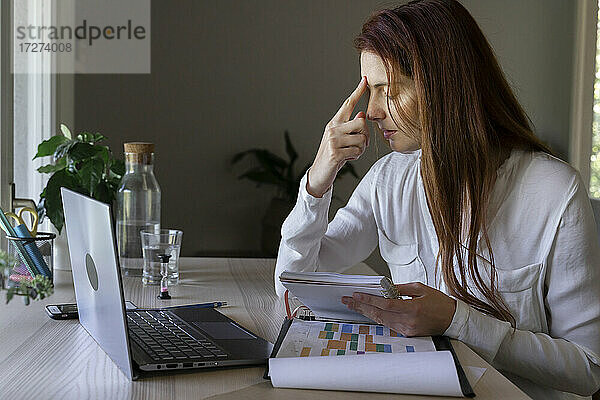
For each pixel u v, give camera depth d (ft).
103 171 5.74
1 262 2.73
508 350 3.85
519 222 4.29
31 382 3.01
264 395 2.89
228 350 3.37
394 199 5.11
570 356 3.93
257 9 13.16
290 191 12.91
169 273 5.12
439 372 2.88
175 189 13.15
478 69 4.28
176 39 12.90
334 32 13.34
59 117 9.37
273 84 13.26
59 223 5.48
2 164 5.76
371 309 3.69
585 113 12.93
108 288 3.13
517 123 4.46
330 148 4.65
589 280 4.17
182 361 3.14
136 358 3.17
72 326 3.94
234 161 13.16
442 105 4.18
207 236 13.29
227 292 4.95
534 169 4.32
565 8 13.23
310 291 3.76
